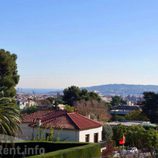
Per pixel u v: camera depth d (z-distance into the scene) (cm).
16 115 2975
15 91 6450
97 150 3206
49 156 2466
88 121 4856
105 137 5397
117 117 10581
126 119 10544
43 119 4766
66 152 2688
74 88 10544
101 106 9975
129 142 5697
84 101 9694
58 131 4475
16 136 3381
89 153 3041
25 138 4191
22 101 10588
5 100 3012
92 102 9725
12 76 6625
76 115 4953
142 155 3994
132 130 5744
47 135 4447
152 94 10931
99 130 4934
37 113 5122
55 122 4638
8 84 6353
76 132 4438
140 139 5619
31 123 4562
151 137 5541
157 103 10781
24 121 4625
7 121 2841
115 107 14512
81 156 2905
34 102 11581
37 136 4288
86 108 9200
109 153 3962
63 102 10525
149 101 10869
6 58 6600
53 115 4900
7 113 2877
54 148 3378
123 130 5788
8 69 6619
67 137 4462
